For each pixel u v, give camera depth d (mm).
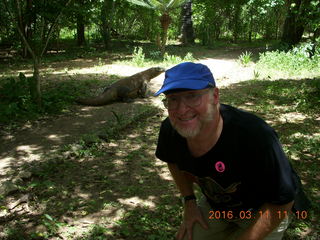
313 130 6688
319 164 5168
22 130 6844
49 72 13570
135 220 3838
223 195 2158
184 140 2059
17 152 5758
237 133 1873
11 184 4480
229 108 1979
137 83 9289
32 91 8188
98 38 27188
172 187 4641
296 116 7648
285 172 1853
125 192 4504
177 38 27953
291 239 3424
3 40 23406
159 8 17484
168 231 3627
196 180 2408
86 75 12672
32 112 7770
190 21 26328
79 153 5648
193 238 2494
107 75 12688
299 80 11266
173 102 1871
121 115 7387
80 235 3570
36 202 4234
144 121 7516
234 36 28969
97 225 3703
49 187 4570
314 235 3480
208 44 25859
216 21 30344
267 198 1939
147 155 5723
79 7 8883
